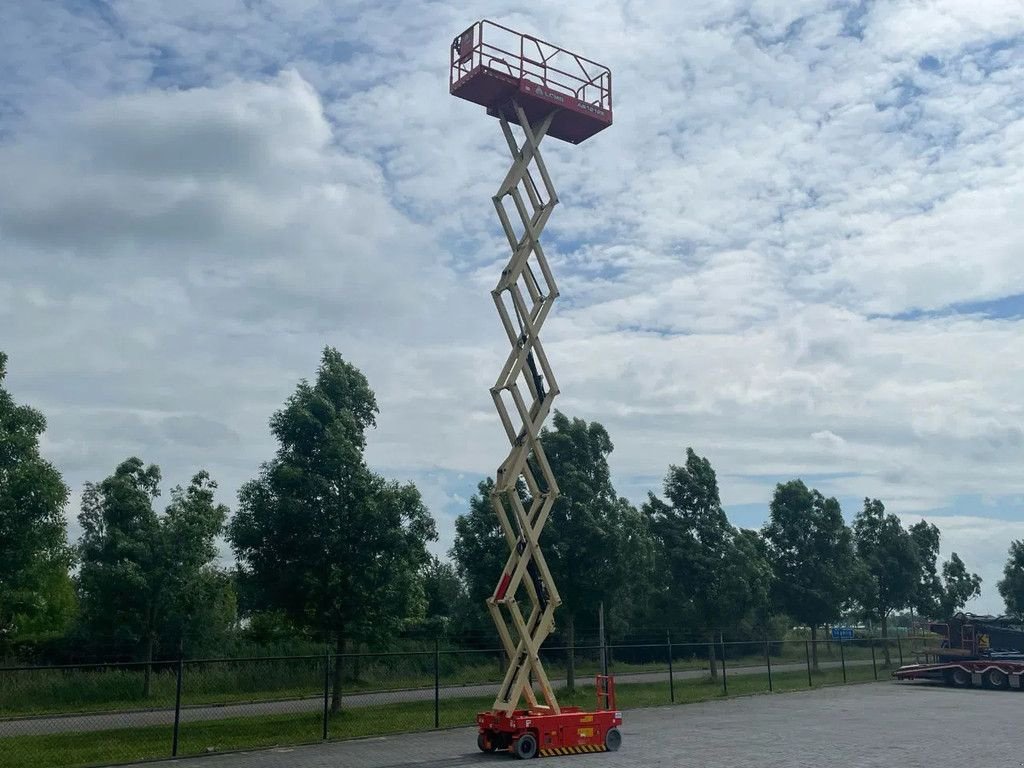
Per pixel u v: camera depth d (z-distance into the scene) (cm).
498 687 3300
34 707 2591
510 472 1877
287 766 1587
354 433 2391
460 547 3206
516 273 1939
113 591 2950
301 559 2234
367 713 2391
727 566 3641
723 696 3069
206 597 3123
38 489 1777
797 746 1834
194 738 1922
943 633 4122
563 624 3709
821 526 4219
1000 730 2131
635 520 3158
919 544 5300
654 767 1548
